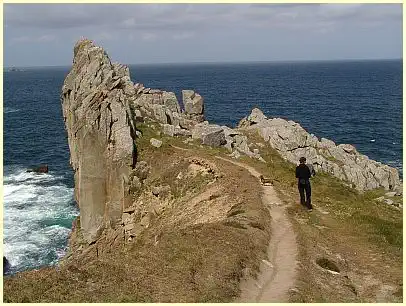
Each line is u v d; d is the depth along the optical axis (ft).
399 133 374.22
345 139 355.36
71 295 59.82
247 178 135.64
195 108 244.01
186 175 147.43
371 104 577.84
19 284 61.98
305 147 203.92
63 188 245.86
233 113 505.25
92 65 197.77
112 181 156.46
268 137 209.46
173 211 128.98
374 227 104.17
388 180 203.10
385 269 81.30
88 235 160.15
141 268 69.67
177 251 75.10
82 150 160.35
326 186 156.15
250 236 83.46
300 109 538.06
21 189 243.40
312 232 94.94
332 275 76.18
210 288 62.59
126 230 144.97
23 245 174.29
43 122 478.18
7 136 394.11
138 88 237.86
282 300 61.36
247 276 68.69
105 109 161.68
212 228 85.51
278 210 107.14
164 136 184.34
